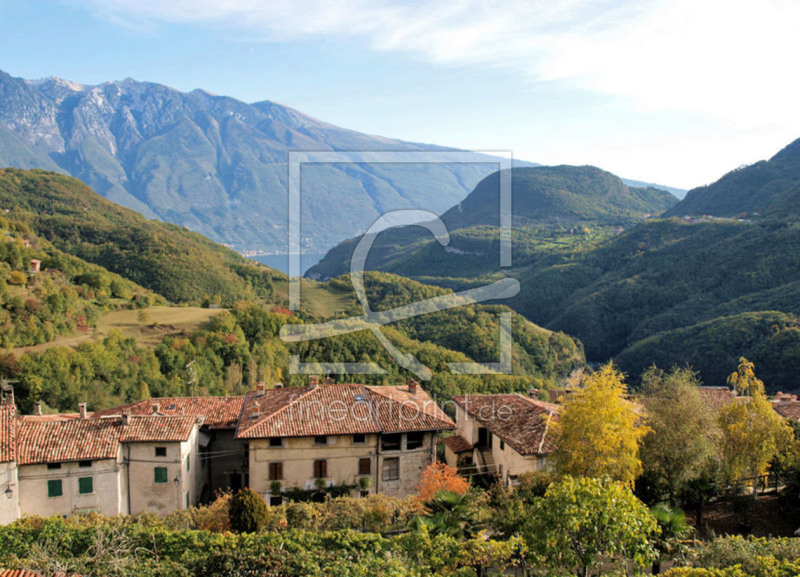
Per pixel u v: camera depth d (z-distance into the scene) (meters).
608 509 15.17
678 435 26.19
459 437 39.59
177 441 31.03
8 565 18.78
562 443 25.91
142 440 30.86
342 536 21.20
